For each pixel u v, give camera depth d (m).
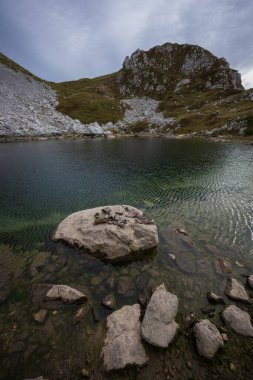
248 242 17.45
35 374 8.29
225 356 8.70
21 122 100.00
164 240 17.56
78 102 149.50
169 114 153.12
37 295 11.93
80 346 9.18
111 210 19.92
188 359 8.58
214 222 21.06
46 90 152.75
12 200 27.78
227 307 10.81
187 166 46.88
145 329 9.30
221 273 13.73
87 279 13.34
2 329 10.04
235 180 36.31
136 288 12.55
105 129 128.12
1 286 12.71
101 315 10.70
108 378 8.02
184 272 13.88
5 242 17.78
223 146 74.31
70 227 17.80
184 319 10.39
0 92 116.44
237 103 139.00
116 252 15.04
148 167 46.31
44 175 39.50
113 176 39.16
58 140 94.12
